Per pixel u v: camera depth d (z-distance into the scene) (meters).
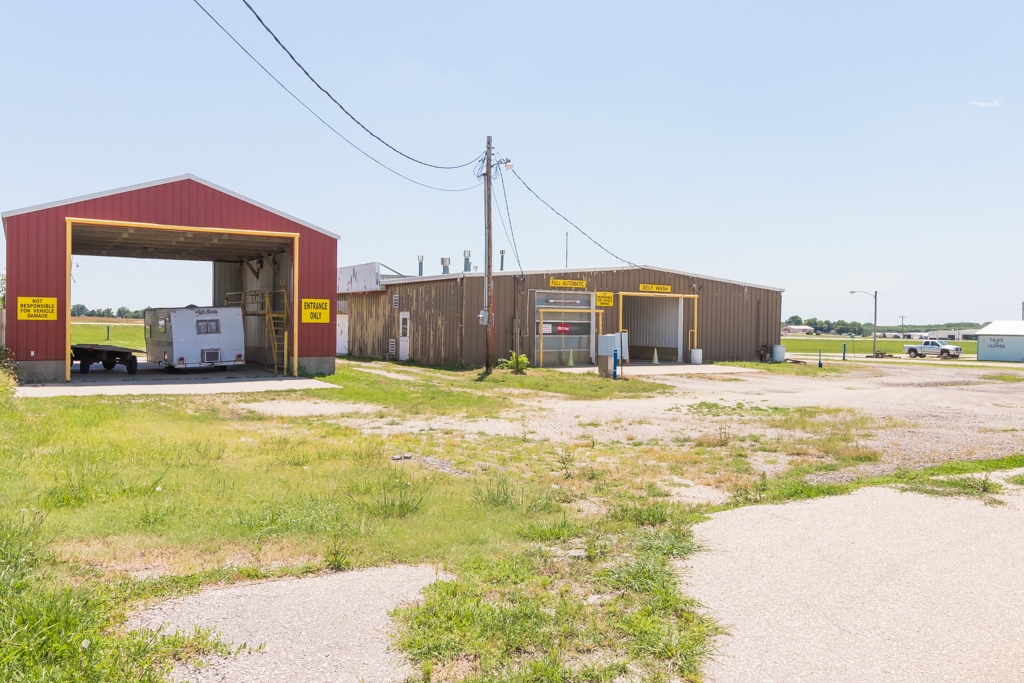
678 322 36.38
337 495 7.63
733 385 24.95
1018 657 4.06
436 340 31.98
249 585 5.00
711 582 5.26
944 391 23.36
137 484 7.52
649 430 13.77
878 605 4.84
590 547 6.02
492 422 14.67
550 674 3.69
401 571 5.39
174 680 3.59
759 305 39.09
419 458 10.58
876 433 13.31
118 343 47.06
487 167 26.75
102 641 3.87
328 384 22.06
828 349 74.38
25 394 17.59
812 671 3.87
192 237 23.94
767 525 6.88
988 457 10.87
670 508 7.52
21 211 20.23
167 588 4.86
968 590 5.13
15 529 5.55
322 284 24.73
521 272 31.25
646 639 4.18
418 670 3.77
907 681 3.77
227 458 9.75
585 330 33.09
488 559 5.66
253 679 3.63
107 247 27.47
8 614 3.93
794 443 12.22
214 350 25.28
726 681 3.75
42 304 20.61
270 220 23.77
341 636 4.17
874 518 7.16
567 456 10.83
